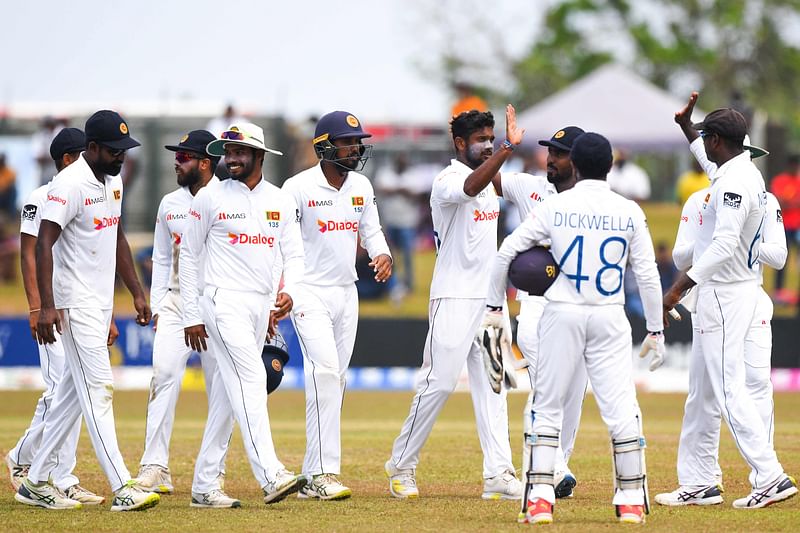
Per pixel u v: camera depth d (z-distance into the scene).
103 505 28.19
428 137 102.56
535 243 25.22
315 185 29.80
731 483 31.58
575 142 25.23
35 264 28.06
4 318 63.41
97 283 27.56
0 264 83.31
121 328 63.12
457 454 36.69
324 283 29.92
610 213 24.86
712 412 28.39
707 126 27.84
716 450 28.62
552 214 24.97
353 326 30.44
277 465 27.14
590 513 26.67
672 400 58.22
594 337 25.00
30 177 84.44
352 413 52.59
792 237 76.88
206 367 30.19
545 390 25.20
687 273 27.50
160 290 31.56
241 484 31.50
